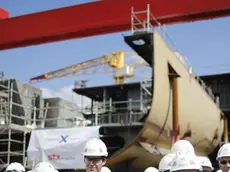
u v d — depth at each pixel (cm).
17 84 2594
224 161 759
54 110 2841
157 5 2442
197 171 523
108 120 2861
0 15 2891
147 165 1716
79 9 2606
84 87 3369
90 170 646
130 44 1652
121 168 1652
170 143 1817
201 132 2344
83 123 2686
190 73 2188
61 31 2638
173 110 1822
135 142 1530
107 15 2534
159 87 1641
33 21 2708
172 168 530
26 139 2372
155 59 1592
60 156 1953
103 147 658
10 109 2322
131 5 2483
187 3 2402
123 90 3281
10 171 1137
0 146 2486
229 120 3512
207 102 2489
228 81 3625
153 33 1595
